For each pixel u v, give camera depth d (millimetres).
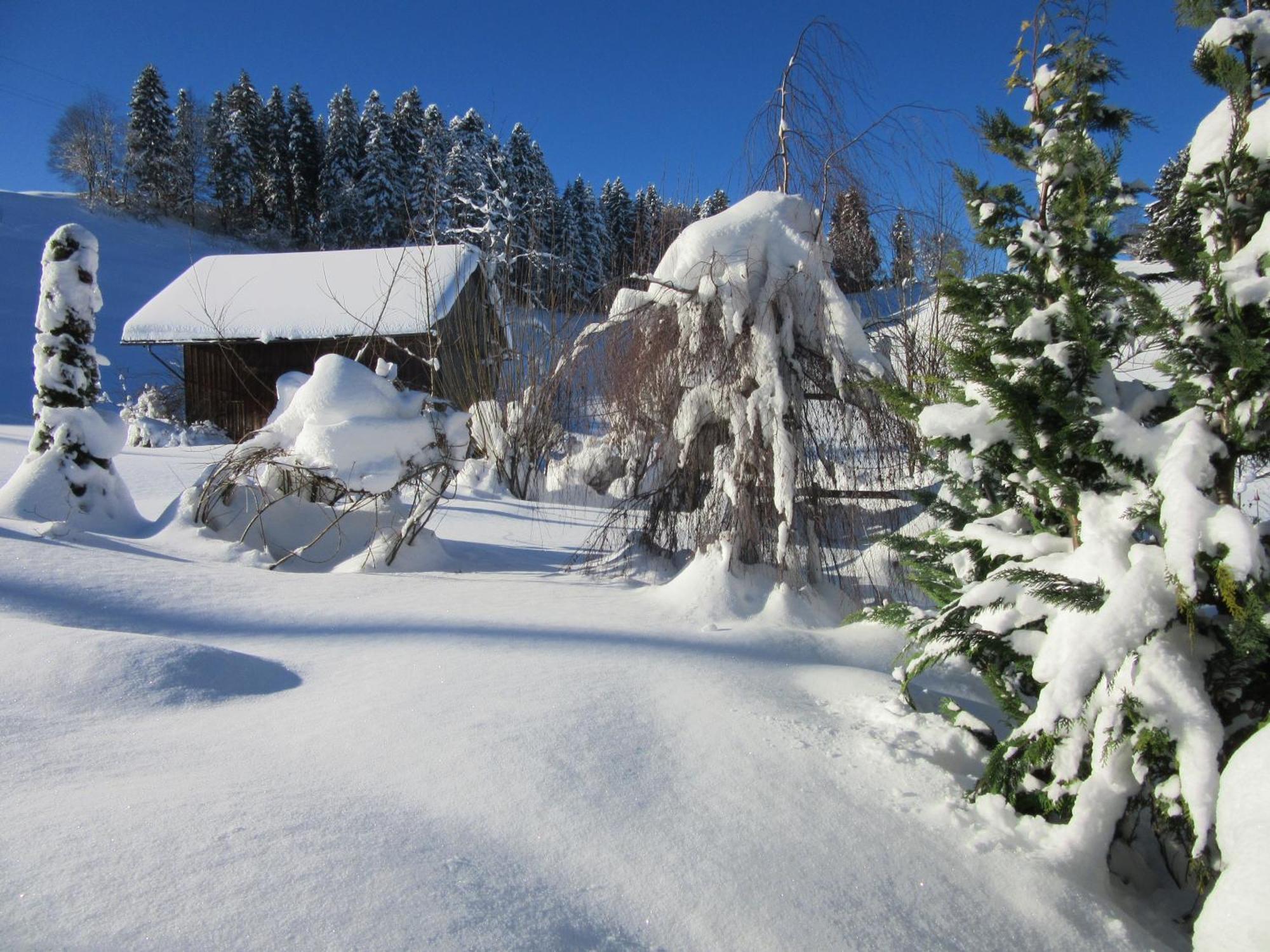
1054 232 3264
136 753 2646
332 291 21406
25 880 1776
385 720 3029
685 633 4680
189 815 2137
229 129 54312
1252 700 2596
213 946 1600
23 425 23109
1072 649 2533
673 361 6000
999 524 3477
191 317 21156
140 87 56594
